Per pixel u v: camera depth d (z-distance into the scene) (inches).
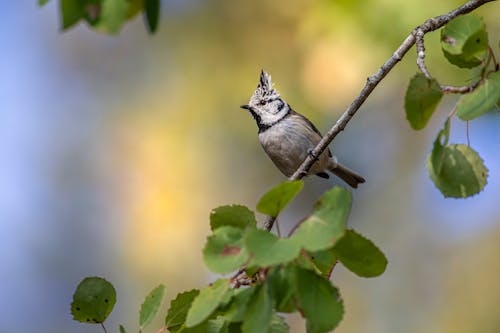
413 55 383.6
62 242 588.7
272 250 122.6
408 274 548.7
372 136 559.2
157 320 513.0
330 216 124.3
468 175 150.6
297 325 546.6
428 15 378.9
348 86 418.3
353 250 135.5
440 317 533.6
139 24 590.2
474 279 538.3
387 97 521.0
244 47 514.3
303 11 451.2
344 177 404.8
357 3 400.5
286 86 463.2
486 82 144.2
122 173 567.8
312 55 426.0
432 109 145.5
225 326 142.0
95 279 159.8
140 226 546.6
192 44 543.8
